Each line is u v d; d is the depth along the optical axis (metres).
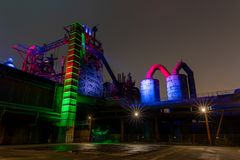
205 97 45.56
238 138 33.41
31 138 38.75
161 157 14.66
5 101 36.44
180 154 17.19
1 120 33.53
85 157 14.14
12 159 12.45
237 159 13.68
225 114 43.88
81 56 63.50
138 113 48.88
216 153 18.45
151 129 52.09
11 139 34.78
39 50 73.12
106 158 13.60
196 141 39.53
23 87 40.97
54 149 22.28
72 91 50.88
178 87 61.06
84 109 55.22
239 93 41.91
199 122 49.12
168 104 49.09
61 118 47.78
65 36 64.50
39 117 40.88
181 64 65.94
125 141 48.69
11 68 38.53
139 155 15.98
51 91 48.62
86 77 66.94
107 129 57.22
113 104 57.56
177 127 51.66
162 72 67.44
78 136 49.12
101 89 73.56
